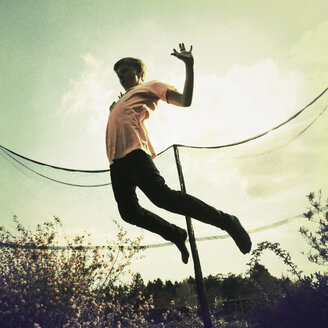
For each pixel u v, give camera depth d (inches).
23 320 86.4
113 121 50.1
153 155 52.1
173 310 179.3
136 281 144.9
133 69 60.6
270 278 106.4
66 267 120.7
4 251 110.0
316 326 67.0
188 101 44.1
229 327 129.0
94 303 118.2
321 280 82.6
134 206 48.5
